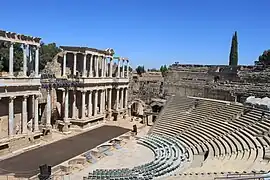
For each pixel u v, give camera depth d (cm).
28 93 4950
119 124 7288
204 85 7869
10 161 4247
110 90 7619
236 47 10562
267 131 4147
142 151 5116
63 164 4181
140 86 9381
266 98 5516
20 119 4975
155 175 3666
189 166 4156
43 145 5159
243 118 5050
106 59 7588
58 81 5991
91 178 3503
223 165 3391
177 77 9306
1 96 4428
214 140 4734
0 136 4631
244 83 7206
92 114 7100
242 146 4022
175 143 5272
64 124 6166
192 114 6238
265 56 9888
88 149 5016
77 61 7138
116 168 4219
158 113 7288
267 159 3259
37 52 5075
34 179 3612
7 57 8906
